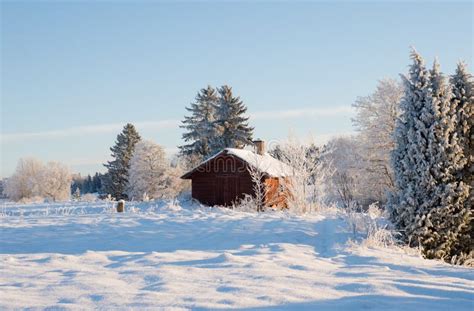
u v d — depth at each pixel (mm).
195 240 13750
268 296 6098
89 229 16016
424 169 13031
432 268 9039
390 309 5492
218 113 60031
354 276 7820
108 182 68875
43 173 63719
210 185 33844
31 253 11820
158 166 52875
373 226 14812
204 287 6758
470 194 12992
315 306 5621
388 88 32656
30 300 6031
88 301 5941
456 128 13305
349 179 35188
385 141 32625
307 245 12719
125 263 9398
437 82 13453
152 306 5621
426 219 12797
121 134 69938
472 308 5555
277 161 36625
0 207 31359
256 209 26297
